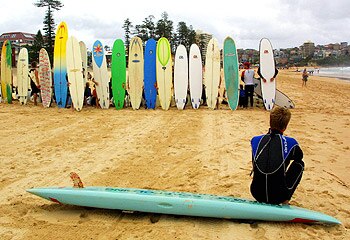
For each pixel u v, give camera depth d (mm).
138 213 3545
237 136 7039
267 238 3037
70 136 7102
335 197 3955
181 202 3338
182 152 5910
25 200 3889
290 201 3816
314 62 150500
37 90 11703
